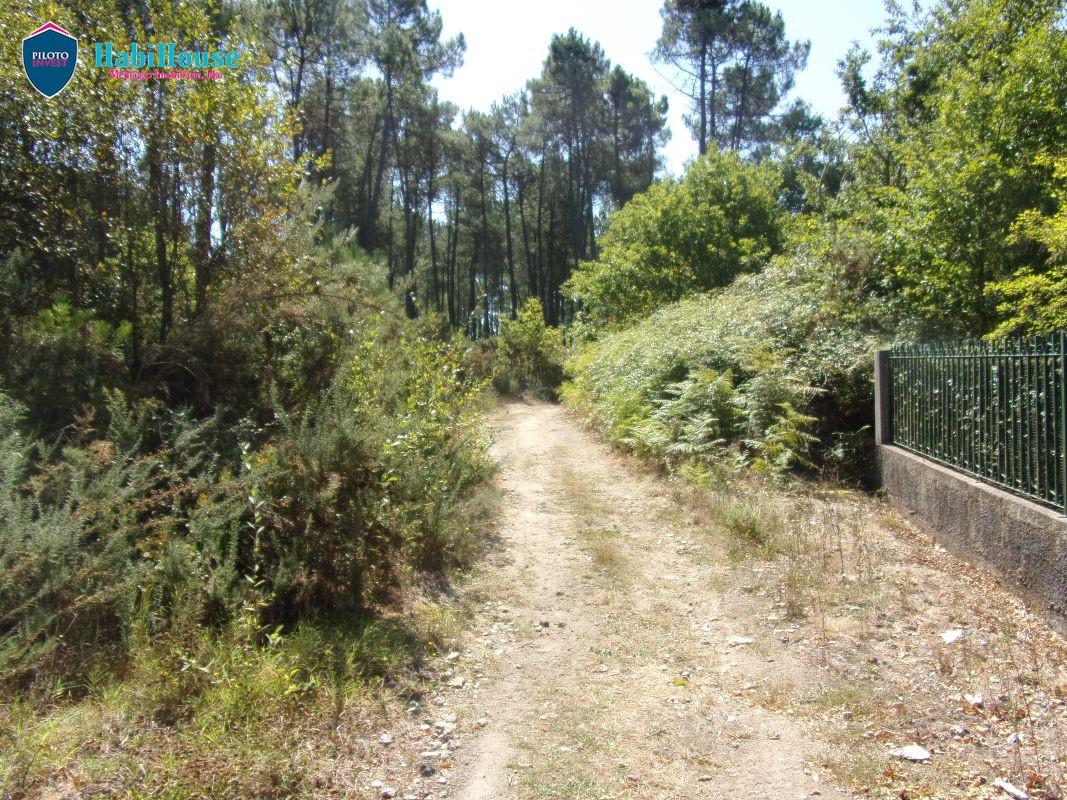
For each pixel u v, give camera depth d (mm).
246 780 2939
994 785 3100
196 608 3830
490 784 3201
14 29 5797
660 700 4016
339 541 4723
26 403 4926
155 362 5859
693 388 9750
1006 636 4387
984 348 5672
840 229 12062
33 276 5887
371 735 3498
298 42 22344
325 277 7109
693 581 5816
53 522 3686
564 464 11188
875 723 3650
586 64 39719
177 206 6426
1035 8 9773
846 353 9320
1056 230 7230
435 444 7570
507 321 27250
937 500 6285
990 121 9117
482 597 5523
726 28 31812
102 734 3121
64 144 6043
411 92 30797
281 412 5020
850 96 20438
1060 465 4609
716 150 22562
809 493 7969
